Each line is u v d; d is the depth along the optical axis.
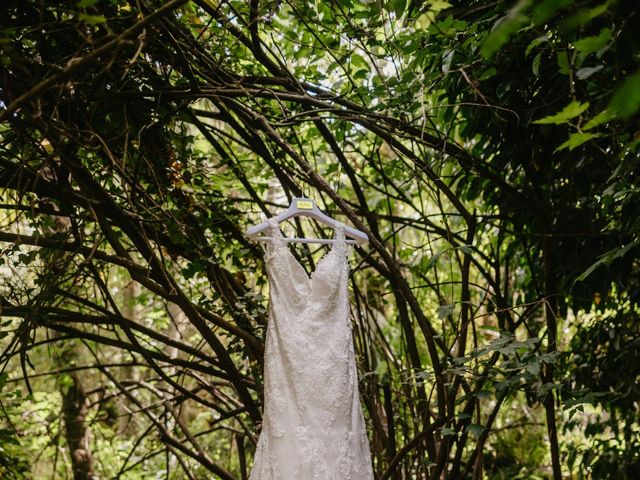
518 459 5.13
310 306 2.18
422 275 3.49
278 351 2.14
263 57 2.72
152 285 2.40
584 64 2.16
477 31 2.45
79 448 4.32
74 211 2.40
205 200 2.93
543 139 2.83
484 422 5.22
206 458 3.19
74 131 2.07
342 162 3.11
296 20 3.03
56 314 2.56
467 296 2.89
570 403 2.31
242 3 2.86
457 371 2.39
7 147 2.75
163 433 3.22
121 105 2.40
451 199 2.86
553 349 2.80
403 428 3.19
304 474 2.02
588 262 2.95
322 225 3.84
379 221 4.29
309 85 2.83
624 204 2.43
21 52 2.02
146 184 2.74
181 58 2.24
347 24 2.89
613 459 3.53
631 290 3.29
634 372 3.30
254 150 2.87
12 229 3.41
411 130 2.78
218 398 3.39
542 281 3.47
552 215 2.97
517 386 2.59
